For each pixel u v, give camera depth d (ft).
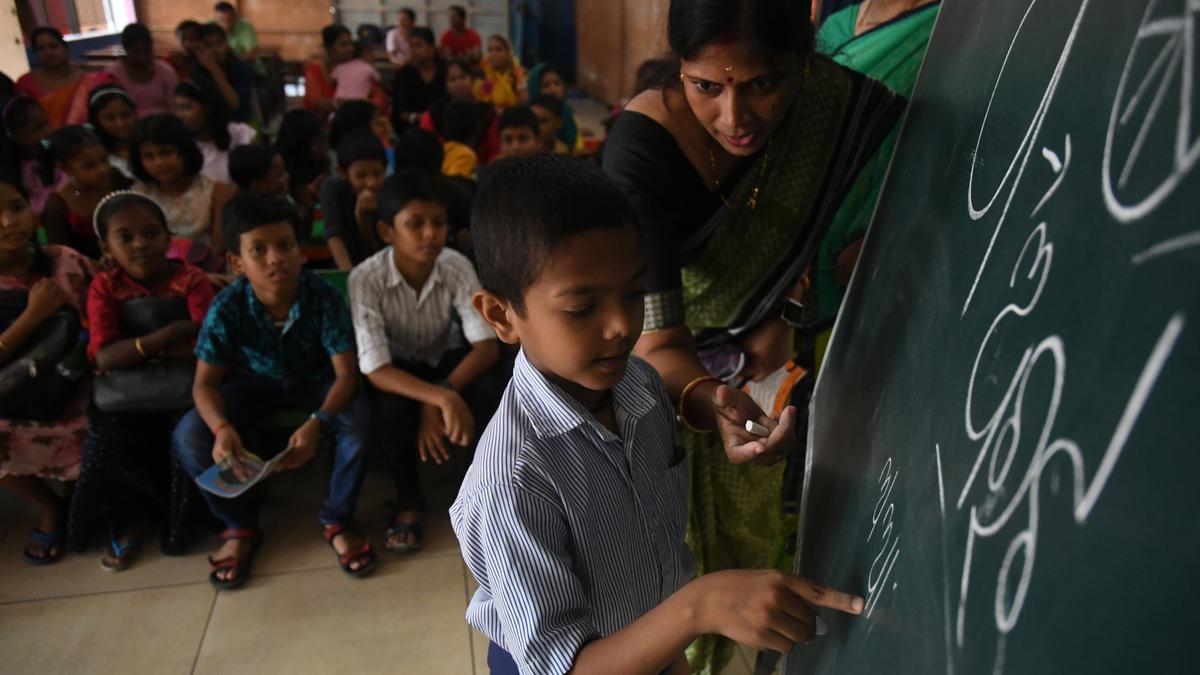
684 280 3.68
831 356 3.08
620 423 2.67
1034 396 1.32
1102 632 0.98
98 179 8.63
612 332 2.12
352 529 6.60
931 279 2.11
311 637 5.72
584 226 2.02
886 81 3.92
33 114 9.80
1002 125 1.85
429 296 6.66
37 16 22.35
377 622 5.87
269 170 9.91
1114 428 1.06
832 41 4.71
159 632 5.75
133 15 28.84
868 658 1.88
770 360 3.96
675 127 3.12
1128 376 1.05
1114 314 1.13
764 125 2.79
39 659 5.49
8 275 6.61
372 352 6.38
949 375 1.79
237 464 5.91
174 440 6.25
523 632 2.25
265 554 6.58
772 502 4.13
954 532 1.53
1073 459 1.14
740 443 2.60
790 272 3.59
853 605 1.92
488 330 6.84
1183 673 0.84
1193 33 1.08
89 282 7.00
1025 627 1.16
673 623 2.00
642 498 2.72
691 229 3.38
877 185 3.81
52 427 6.31
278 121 20.49
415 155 9.78
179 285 6.62
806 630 1.92
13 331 6.27
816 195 3.39
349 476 6.42
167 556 6.55
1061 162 1.45
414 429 6.65
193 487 6.50
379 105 18.66
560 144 13.43
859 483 2.37
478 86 19.43
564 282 2.05
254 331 6.26
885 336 2.42
